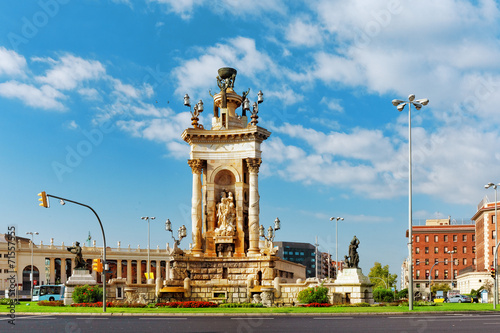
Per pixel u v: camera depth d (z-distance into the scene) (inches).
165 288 2628.0
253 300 2618.1
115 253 6904.5
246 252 2829.7
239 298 2647.6
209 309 2020.2
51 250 6752.0
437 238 7337.6
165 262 7514.8
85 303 2301.9
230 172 2878.9
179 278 2711.6
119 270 6948.8
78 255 2571.4
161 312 1828.2
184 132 2893.7
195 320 1514.5
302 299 2352.4
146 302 2519.7
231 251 2810.0
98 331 1161.4
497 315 1670.8
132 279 7342.5
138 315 1801.2
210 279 2741.1
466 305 2373.3
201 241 2817.4
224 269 2765.7
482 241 5620.1
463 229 7258.9
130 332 1132.5
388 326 1251.2
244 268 2738.7
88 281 2536.9
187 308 2111.2
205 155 2869.1
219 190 2886.3
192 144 2874.0
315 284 2487.7
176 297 2625.5
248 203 2881.4
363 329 1177.4
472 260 7175.2
